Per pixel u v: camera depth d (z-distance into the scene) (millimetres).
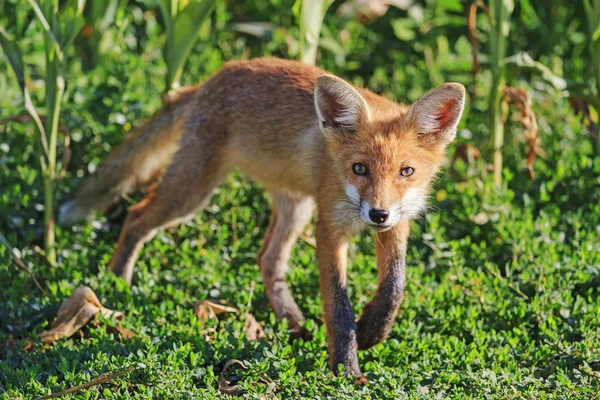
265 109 10406
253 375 8414
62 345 8875
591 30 12711
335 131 9188
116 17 14172
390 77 15820
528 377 8500
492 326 9812
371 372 8633
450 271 10766
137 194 12664
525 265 10625
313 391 8172
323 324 10148
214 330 9469
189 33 11969
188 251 11312
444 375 8453
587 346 8797
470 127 13898
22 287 10297
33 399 7836
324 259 9289
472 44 13742
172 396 7965
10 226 11555
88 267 11211
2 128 12812
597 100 12742
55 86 11109
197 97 11070
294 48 15172
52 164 11203
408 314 9906
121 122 12648
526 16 16094
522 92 12266
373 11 15062
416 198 9125
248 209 11914
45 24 10938
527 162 12578
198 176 10852
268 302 10656
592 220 11445
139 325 9359
